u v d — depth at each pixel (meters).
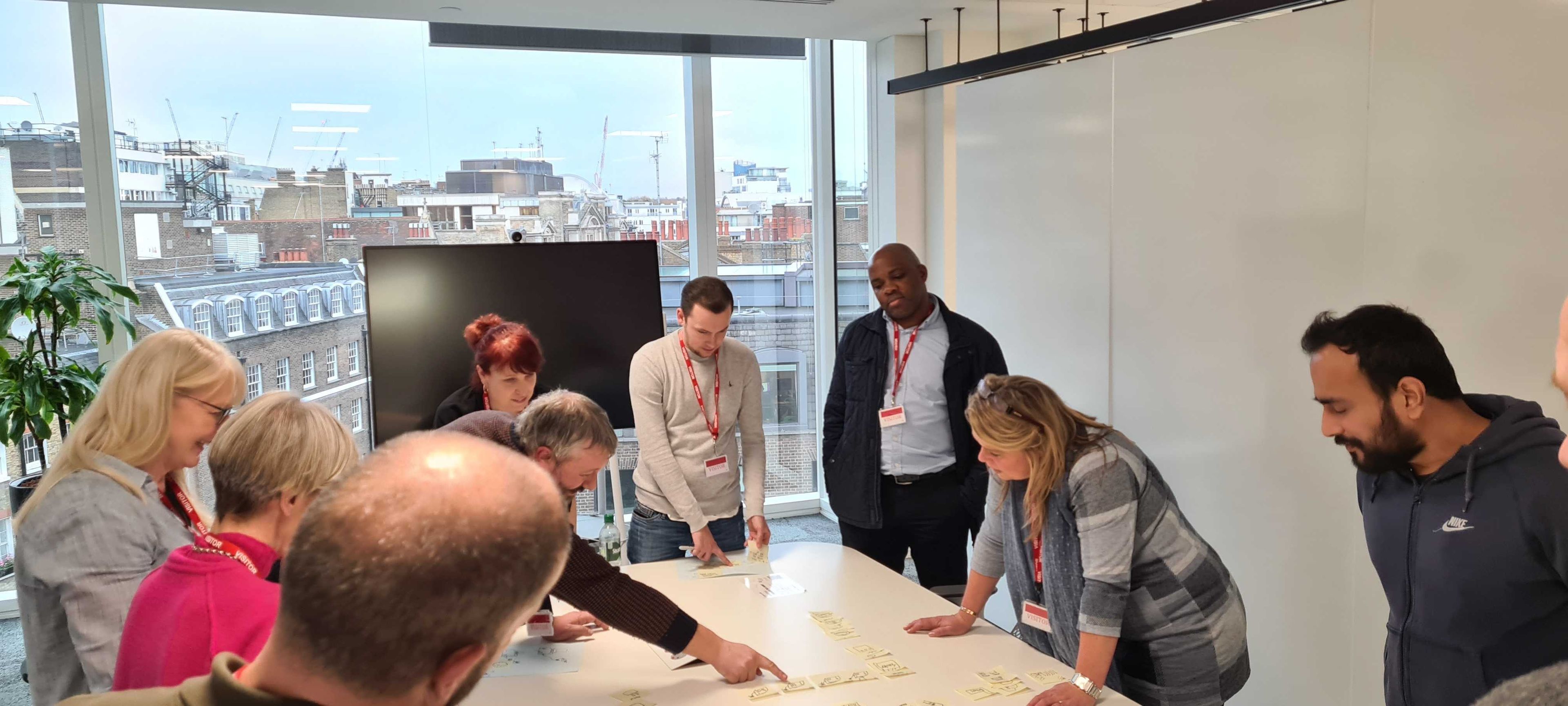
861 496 3.47
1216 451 3.20
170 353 1.73
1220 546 3.22
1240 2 2.66
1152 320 3.42
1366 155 2.64
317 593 0.73
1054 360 3.94
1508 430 1.70
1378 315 1.80
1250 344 3.04
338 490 0.77
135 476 1.70
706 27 4.54
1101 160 3.62
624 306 3.89
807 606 2.42
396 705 0.76
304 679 0.75
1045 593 2.13
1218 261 3.13
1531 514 1.64
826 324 5.66
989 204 4.29
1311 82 2.78
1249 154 3.00
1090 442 2.00
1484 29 2.32
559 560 0.82
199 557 1.36
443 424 2.95
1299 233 2.84
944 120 4.84
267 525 1.47
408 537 0.73
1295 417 2.90
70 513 1.61
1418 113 2.49
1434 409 1.78
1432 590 1.80
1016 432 1.98
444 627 0.74
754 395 3.10
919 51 4.89
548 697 1.91
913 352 3.47
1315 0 2.48
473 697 1.92
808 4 4.12
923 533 3.47
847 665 2.06
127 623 1.36
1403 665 1.89
